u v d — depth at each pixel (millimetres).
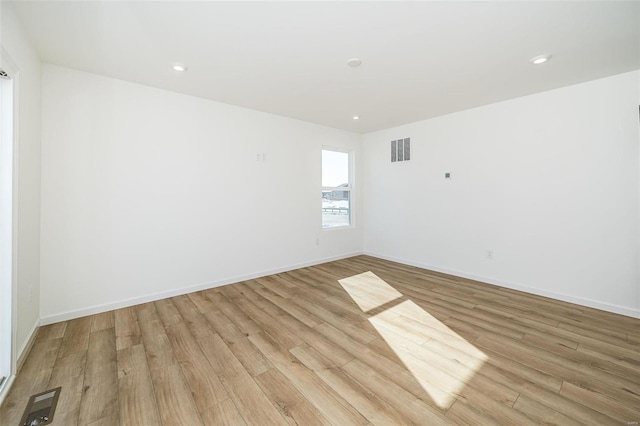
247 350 2146
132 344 2227
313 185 4781
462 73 2775
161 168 3193
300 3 1771
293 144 4465
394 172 5000
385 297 3281
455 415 1498
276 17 1912
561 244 3164
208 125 3537
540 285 3330
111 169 2879
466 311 2871
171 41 2209
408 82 2996
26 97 2098
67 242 2652
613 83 2805
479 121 3816
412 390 1698
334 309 2936
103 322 2609
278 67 2646
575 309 2916
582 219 3018
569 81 2957
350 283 3814
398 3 1774
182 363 1977
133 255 3033
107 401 1608
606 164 2857
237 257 3867
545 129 3244
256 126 4000
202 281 3543
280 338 2332
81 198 2719
